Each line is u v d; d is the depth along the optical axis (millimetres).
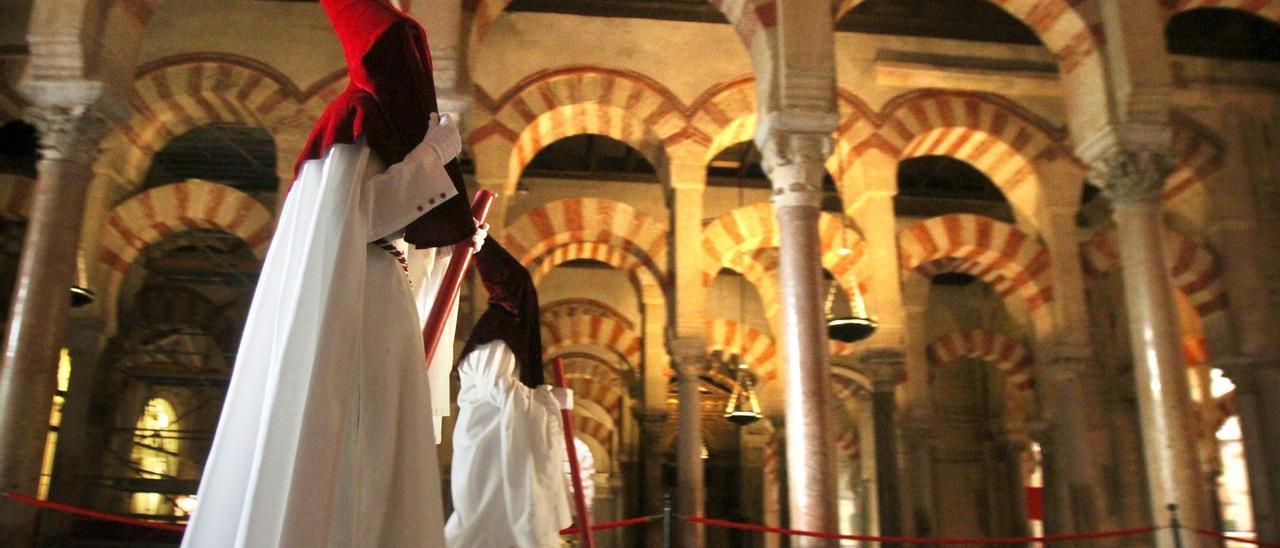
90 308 11141
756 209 12555
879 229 11352
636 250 12367
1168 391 8188
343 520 1564
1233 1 9492
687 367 11117
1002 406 18125
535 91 11234
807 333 7645
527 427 4535
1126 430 14750
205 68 10852
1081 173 12000
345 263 1570
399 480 1592
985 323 17578
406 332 1684
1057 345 11688
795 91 8070
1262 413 11469
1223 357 11867
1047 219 11922
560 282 16625
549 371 16547
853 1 8867
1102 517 11148
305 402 1470
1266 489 11289
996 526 17906
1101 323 15469
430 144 1784
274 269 1682
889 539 6520
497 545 4480
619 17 11609
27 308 7316
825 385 7543
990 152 12148
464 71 8406
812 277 7773
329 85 10969
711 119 11469
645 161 14297
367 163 1688
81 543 9547
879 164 11516
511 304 4715
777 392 15734
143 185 13820
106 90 7730
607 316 16609
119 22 7965
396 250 1742
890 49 11969
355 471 1582
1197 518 7883
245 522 1425
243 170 13688
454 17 7957
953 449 18422
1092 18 9148
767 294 14125
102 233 11062
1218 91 12172
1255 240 11859
